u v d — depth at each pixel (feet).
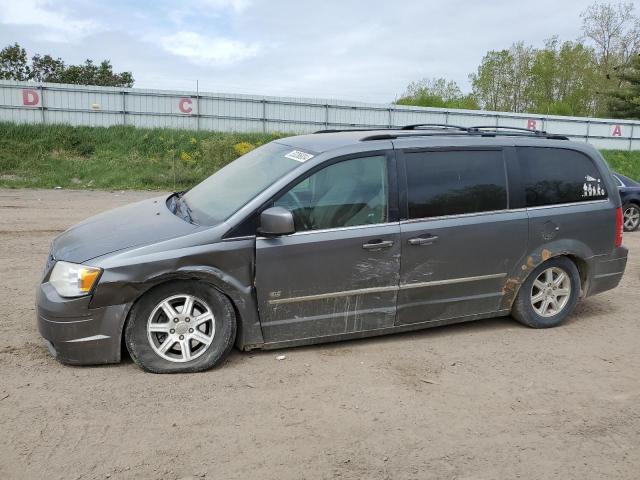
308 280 14.75
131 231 14.56
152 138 85.71
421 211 15.90
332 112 104.32
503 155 17.24
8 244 28.04
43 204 45.19
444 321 16.75
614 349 16.79
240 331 14.57
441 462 10.78
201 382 13.55
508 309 17.67
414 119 108.68
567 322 19.11
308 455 10.80
